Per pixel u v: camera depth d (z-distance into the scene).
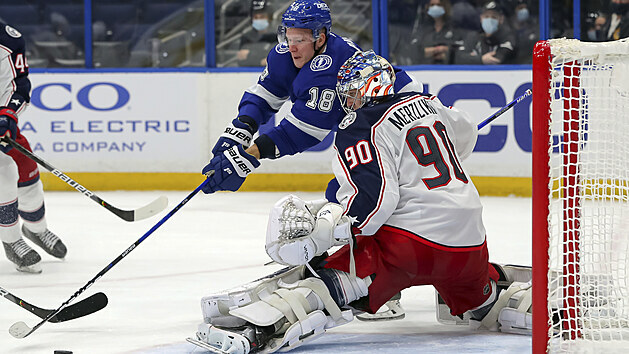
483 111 22.66
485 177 22.66
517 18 22.72
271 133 9.88
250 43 24.38
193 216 19.50
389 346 8.82
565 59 8.20
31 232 14.12
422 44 23.33
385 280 8.70
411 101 8.91
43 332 9.72
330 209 8.55
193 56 24.64
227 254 14.79
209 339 8.52
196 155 24.28
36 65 24.91
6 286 12.34
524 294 9.27
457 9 22.94
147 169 24.44
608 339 8.52
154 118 24.30
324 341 9.10
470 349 8.65
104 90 24.31
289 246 8.37
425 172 8.70
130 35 24.64
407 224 8.61
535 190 7.81
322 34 10.07
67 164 24.48
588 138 8.78
